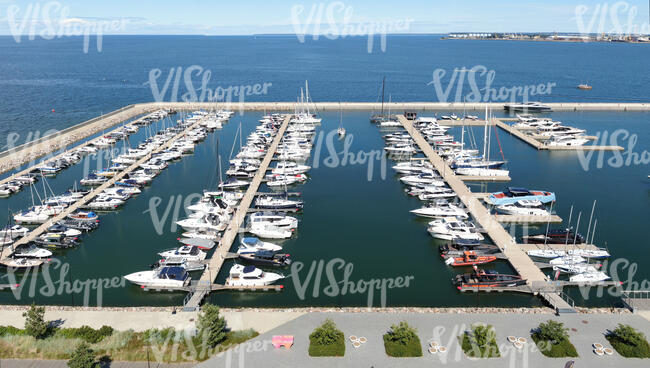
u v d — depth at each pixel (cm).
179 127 11856
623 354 3562
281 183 8144
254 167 8844
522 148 10756
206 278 5106
